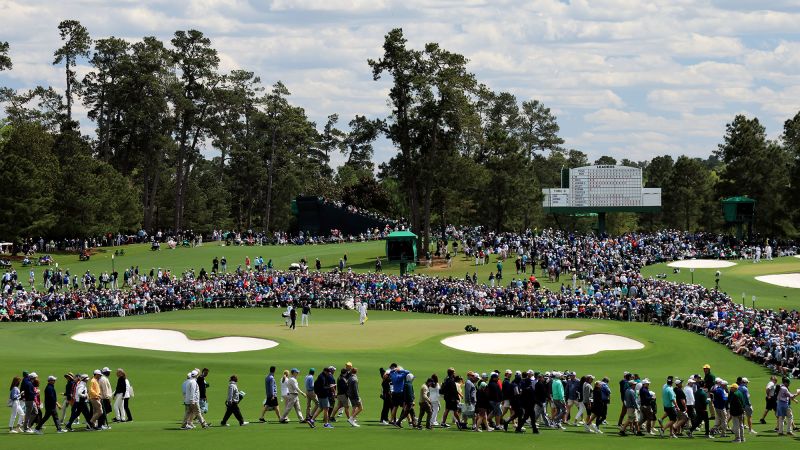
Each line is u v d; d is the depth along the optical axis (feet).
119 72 494.59
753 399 153.89
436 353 199.21
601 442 111.34
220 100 502.38
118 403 124.36
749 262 358.43
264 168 591.78
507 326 234.58
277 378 165.07
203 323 250.57
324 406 118.62
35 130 420.36
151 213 511.81
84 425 121.90
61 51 491.72
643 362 194.80
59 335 228.63
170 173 611.06
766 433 125.29
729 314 232.73
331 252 415.64
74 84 499.10
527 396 118.83
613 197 395.55
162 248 433.07
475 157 522.88
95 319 271.08
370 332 226.99
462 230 445.78
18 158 397.19
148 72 493.77
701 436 123.03
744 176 471.62
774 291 307.78
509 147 510.17
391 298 289.74
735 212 383.65
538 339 218.59
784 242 415.64
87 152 482.69
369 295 292.61
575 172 395.96
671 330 233.35
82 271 370.32
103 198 424.46
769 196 467.11
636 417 121.60
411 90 395.55
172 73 501.97
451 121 394.52
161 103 492.54
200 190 620.08
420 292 289.74
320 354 195.52
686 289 273.54
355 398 120.67
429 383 121.19
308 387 122.62
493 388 120.16
